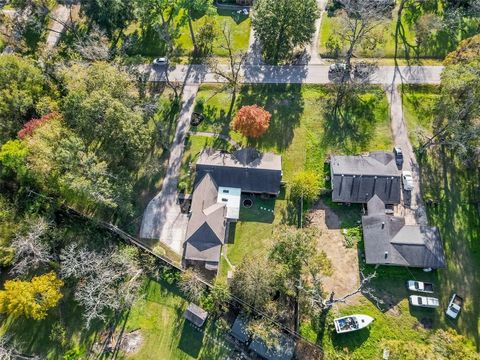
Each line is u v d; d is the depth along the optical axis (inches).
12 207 2097.7
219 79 2770.7
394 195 2204.7
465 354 1672.0
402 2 2861.7
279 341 1910.7
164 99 2699.3
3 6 3122.5
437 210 2237.9
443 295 2020.2
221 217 2186.3
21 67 2303.2
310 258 1995.6
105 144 2166.6
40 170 2027.6
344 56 2800.2
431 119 2517.2
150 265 2138.3
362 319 1947.6
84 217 2285.9
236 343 1988.2
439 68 2709.2
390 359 1775.3
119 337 2012.8
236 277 1971.0
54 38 3014.3
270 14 2573.8
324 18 2989.7
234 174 2299.5
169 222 2282.2
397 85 2659.9
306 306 2023.9
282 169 2411.4
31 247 1925.4
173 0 2513.5
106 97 2066.9
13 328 2057.1
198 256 2111.2
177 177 2413.9
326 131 2518.5
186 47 2923.2
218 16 3061.0
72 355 1969.7
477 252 2122.3
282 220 2258.9
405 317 1979.6
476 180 2305.6
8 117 2263.8
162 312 2063.2
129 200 2235.5
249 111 2300.7
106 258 2052.2
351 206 2269.9
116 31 2987.2
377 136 2484.0
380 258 2043.6
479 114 2121.1
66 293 2110.0
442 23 2792.8
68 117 2213.3
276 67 2800.2
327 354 1904.5
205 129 2571.4
